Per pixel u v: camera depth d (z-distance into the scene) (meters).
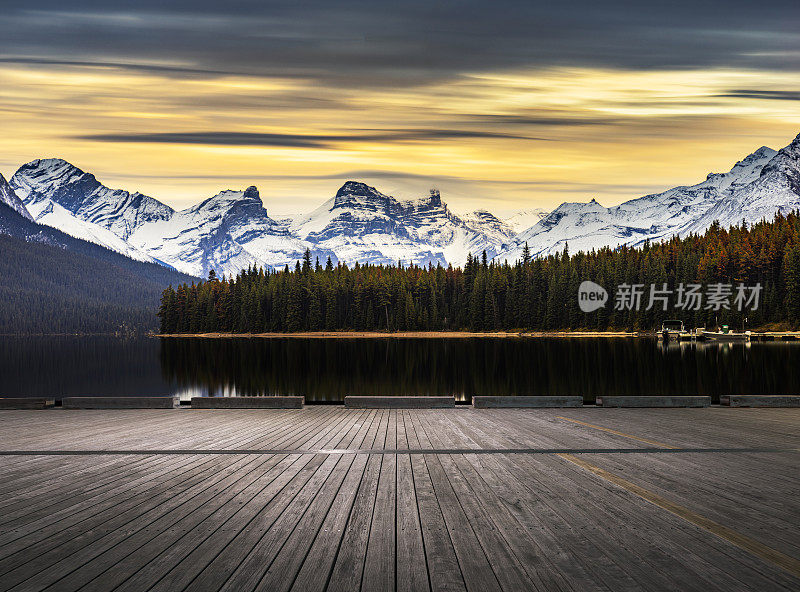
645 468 8.43
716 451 9.71
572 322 123.00
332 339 126.75
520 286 126.75
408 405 16.91
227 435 11.69
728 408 16.28
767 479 7.75
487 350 89.75
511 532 5.69
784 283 114.00
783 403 16.55
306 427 12.87
